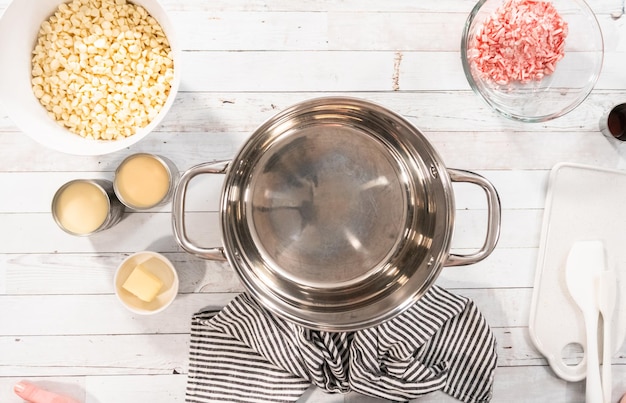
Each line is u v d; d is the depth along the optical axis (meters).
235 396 1.12
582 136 1.18
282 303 1.00
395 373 1.09
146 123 1.04
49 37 1.00
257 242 1.05
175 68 1.01
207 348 1.14
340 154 1.04
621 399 1.17
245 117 1.15
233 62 1.14
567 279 1.15
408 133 0.98
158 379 1.16
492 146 1.17
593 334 1.13
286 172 1.04
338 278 1.05
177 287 1.07
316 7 1.15
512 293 1.18
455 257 0.93
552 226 1.17
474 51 1.10
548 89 1.14
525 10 1.07
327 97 0.91
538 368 1.18
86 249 1.14
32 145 1.13
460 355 1.14
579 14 1.13
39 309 1.14
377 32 1.16
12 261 1.14
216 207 1.15
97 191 1.06
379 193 1.04
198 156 1.14
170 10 1.13
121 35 1.00
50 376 1.15
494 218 0.92
